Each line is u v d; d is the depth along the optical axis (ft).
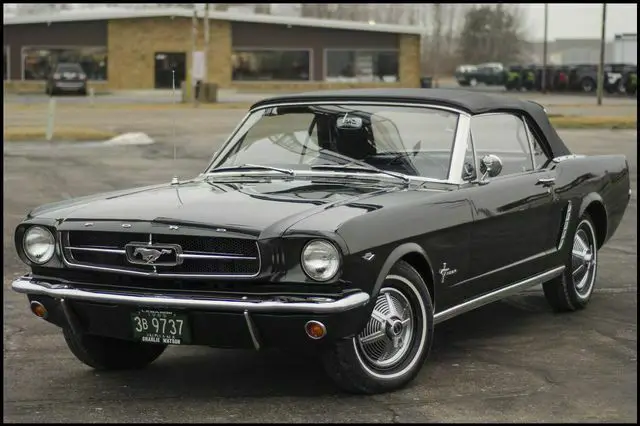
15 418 17.79
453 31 407.03
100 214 18.88
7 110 138.82
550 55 450.30
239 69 217.36
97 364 20.92
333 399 18.74
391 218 18.47
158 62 215.10
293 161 22.50
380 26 216.74
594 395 19.16
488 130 22.99
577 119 118.11
